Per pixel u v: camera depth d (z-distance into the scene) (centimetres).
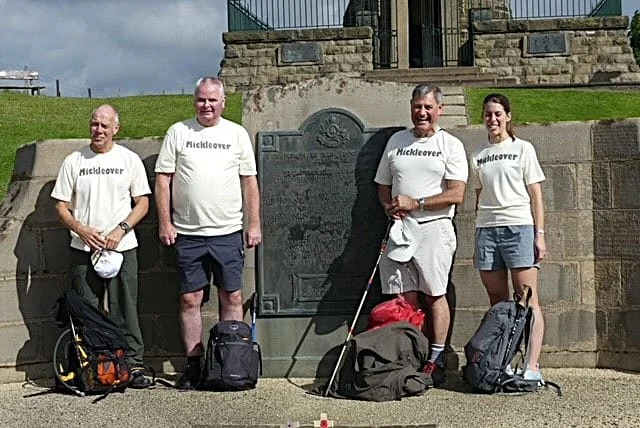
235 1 2022
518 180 668
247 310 732
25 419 616
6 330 719
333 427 577
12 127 1370
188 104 1553
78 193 686
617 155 711
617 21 1945
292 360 727
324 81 728
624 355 714
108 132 686
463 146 694
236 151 682
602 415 600
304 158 726
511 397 646
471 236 723
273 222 729
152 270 739
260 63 2000
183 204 676
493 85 1803
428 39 2144
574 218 723
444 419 596
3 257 718
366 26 2011
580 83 1912
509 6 2078
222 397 661
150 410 630
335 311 725
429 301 685
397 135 691
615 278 715
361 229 723
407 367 650
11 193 741
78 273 690
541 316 671
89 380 668
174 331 739
